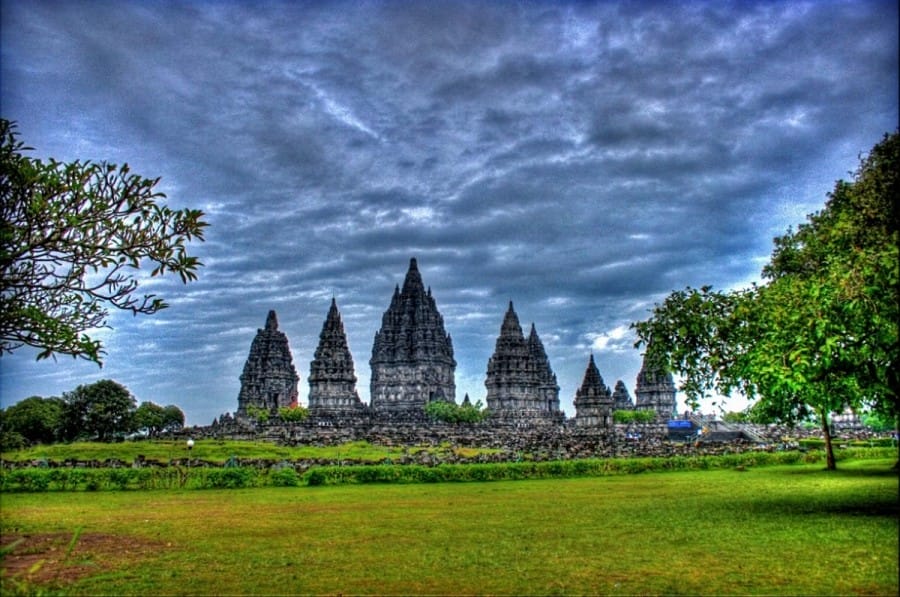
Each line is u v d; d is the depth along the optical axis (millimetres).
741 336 37875
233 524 34781
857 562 23125
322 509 41031
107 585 21641
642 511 37406
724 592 19953
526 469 65438
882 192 31812
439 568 23625
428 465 65250
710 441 109750
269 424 140875
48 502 46438
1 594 20375
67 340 21312
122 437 131500
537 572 22797
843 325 29906
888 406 34906
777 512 35344
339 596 20203
